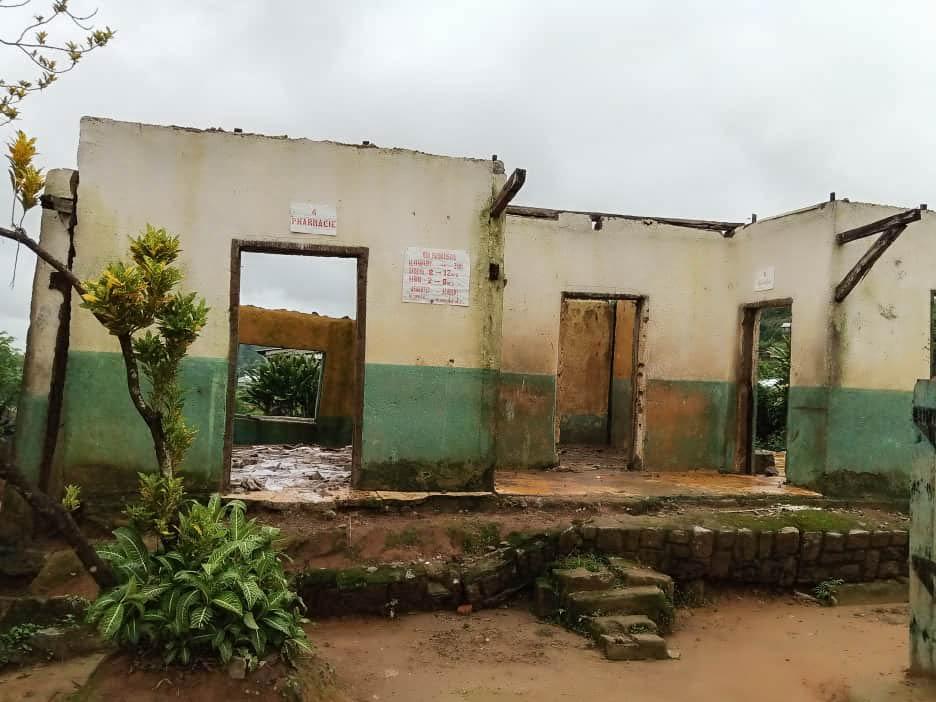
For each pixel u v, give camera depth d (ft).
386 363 23.34
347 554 19.94
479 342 24.02
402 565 19.81
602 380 43.80
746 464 32.48
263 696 12.43
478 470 23.82
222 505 21.06
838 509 25.90
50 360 22.25
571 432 43.65
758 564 21.88
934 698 13.58
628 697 14.76
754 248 31.71
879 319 27.73
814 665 16.96
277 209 22.66
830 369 27.02
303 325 37.52
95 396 21.27
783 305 30.14
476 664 16.20
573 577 19.08
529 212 31.71
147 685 12.26
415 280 23.59
